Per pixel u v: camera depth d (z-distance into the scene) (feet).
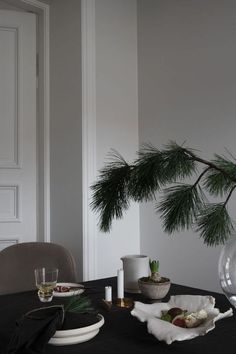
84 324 3.68
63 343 3.58
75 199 8.98
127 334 3.89
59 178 9.40
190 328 3.69
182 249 8.98
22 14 9.56
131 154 9.80
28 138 9.60
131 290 5.45
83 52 8.87
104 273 9.16
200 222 4.22
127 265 5.50
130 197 4.18
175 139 9.18
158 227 9.48
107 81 9.38
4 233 9.35
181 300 4.33
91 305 4.88
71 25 9.11
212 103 8.42
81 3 8.86
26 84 9.59
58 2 9.43
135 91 9.93
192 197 3.97
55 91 9.54
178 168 3.99
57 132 9.47
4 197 9.39
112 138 9.43
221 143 8.25
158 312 4.17
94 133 9.01
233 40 8.05
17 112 9.47
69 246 9.12
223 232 4.20
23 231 9.53
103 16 9.34
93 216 8.91
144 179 3.98
